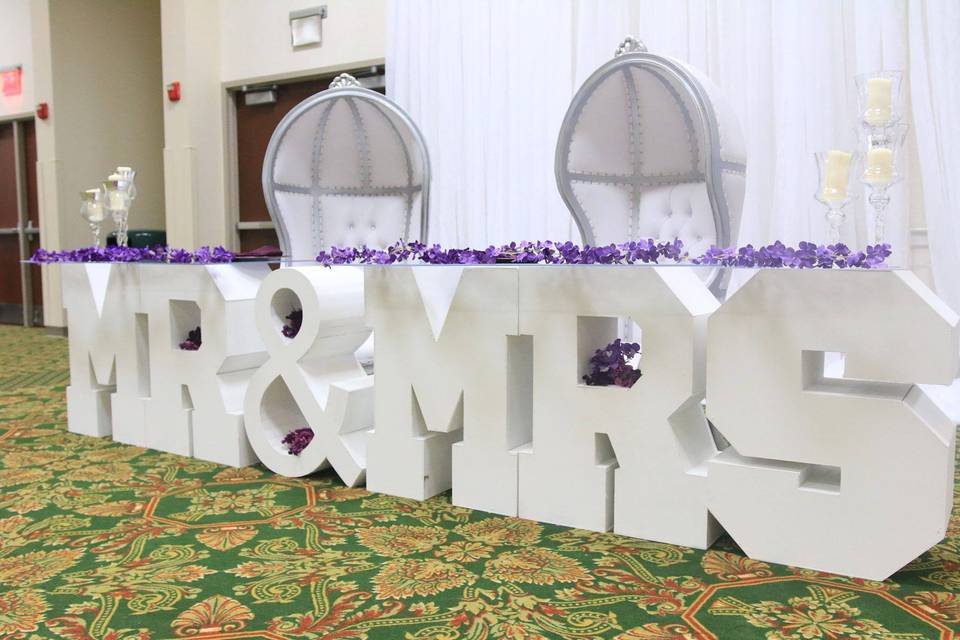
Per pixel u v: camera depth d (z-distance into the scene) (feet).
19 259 26.58
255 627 5.45
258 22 20.45
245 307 9.78
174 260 10.03
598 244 11.46
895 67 12.64
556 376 7.40
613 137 11.55
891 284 5.89
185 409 10.11
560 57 15.84
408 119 12.59
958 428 10.77
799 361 6.28
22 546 7.03
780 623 5.43
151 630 5.42
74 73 23.75
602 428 7.20
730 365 6.55
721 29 14.15
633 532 7.11
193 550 6.89
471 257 7.86
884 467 6.00
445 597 5.90
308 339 8.75
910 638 5.21
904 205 12.53
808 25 13.38
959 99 12.07
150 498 8.38
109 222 24.76
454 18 17.04
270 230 21.30
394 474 8.42
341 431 8.73
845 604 5.71
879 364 5.96
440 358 8.03
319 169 13.07
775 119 13.75
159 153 25.98
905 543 5.96
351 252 8.25
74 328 11.39
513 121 16.33
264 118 21.02
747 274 13.48
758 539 6.52
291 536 7.22
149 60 25.59
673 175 11.46
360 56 19.01
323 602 5.83
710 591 5.95
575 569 6.39
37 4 23.31
